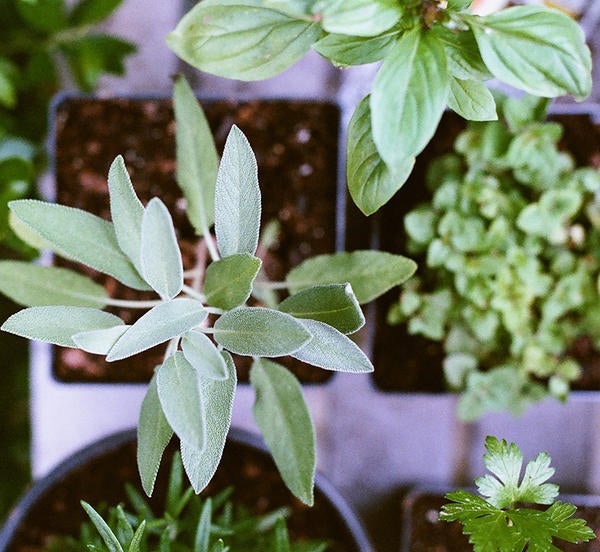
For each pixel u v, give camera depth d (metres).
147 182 0.53
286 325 0.36
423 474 0.57
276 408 0.42
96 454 0.50
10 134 0.54
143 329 0.36
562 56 0.35
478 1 0.49
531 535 0.37
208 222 0.44
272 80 0.57
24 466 0.59
